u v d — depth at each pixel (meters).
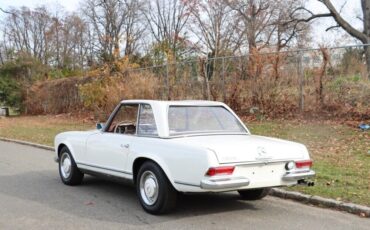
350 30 33.00
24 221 6.62
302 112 16.42
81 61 63.97
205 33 44.72
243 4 43.19
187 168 6.23
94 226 6.34
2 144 17.62
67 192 8.55
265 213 6.93
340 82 15.66
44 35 68.38
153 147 6.79
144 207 6.96
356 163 9.90
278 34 41.12
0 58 63.88
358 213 6.81
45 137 18.42
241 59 18.38
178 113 7.20
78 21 65.50
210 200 7.74
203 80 19.64
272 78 17.42
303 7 36.47
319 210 7.08
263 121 16.64
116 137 7.68
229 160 6.09
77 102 30.75
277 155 6.53
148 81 21.95
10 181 9.70
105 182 9.46
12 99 37.16
